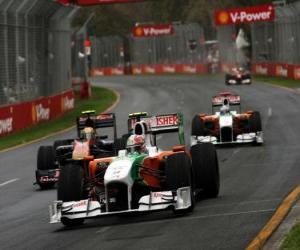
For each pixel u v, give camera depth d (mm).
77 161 51219
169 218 45719
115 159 46594
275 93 197500
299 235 34875
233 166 73250
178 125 52250
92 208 45562
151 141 50688
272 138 98875
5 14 140750
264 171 67375
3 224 52125
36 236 45250
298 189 53125
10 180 79812
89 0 184625
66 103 187625
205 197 53344
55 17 180500
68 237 43406
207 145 52406
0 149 115562
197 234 39750
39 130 142750
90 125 64375
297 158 75562
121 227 44625
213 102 96062
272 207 46375
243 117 93062
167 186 45688
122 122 144875
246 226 40594
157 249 37031
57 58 184250
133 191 46062
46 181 70000
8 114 137125
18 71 148375
